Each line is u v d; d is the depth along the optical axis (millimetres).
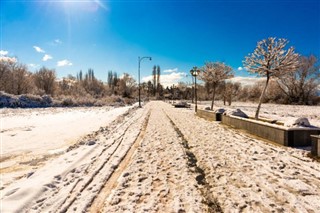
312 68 50500
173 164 6910
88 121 18953
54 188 5289
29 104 35719
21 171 6797
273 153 8000
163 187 5270
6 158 8211
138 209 4312
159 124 16141
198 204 4434
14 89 45500
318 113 27109
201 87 83312
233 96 68812
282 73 13484
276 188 5109
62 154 8680
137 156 7844
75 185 5387
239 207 4316
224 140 10297
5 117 21047
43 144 10453
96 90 88000
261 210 4203
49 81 54938
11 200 4656
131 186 5371
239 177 5816
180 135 11703
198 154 8031
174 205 4426
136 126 15133
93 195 4863
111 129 14250
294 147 8836
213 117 18234
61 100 42656
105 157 7695
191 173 6160
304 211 4117
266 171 6191
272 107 40625
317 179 5598
